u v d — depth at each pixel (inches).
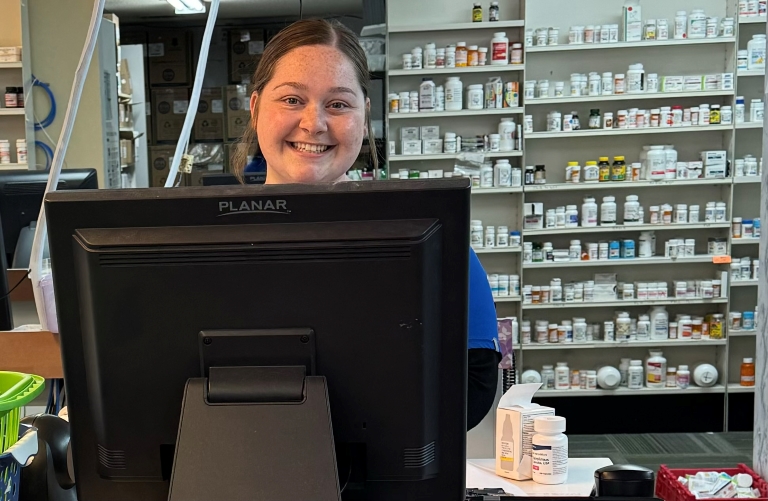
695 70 196.4
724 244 193.5
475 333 53.2
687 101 195.5
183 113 286.0
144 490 36.8
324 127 52.9
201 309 34.7
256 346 34.8
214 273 34.4
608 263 193.5
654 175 190.2
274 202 34.4
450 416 36.2
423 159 196.5
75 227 34.7
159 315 34.7
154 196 34.4
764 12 187.3
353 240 34.2
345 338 34.8
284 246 34.2
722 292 192.7
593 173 193.5
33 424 47.9
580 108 198.1
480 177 196.1
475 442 81.7
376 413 35.5
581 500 52.8
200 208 34.4
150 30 297.0
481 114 194.4
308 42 53.1
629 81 189.9
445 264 35.0
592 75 191.5
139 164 264.4
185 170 88.2
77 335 35.8
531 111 198.8
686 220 193.8
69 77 194.1
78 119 194.9
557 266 198.1
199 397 34.2
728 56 192.2
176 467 32.8
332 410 35.4
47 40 192.9
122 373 35.4
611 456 172.4
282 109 53.4
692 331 196.7
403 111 193.5
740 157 196.5
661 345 196.9
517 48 192.1
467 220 34.7
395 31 194.5
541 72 198.2
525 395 74.7
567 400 198.5
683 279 202.1
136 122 264.1
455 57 194.1
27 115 191.5
